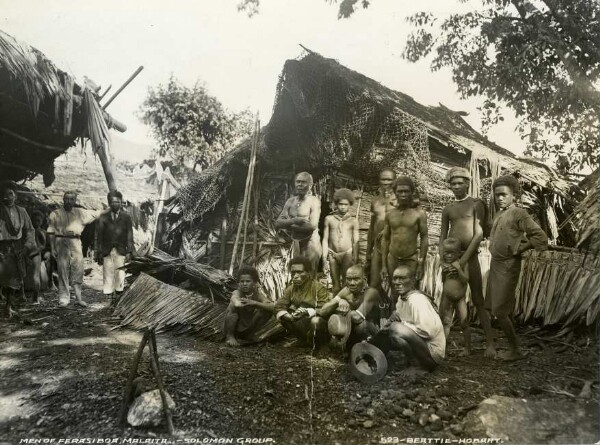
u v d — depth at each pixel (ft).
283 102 18.45
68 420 8.73
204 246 23.03
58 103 18.71
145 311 15.05
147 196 27.86
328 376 10.53
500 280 11.15
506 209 11.37
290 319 12.24
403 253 12.76
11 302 16.11
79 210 18.34
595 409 8.88
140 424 8.49
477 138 17.42
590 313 12.07
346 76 16.57
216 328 13.44
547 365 10.94
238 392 9.71
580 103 16.30
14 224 16.48
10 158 20.94
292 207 15.51
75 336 13.65
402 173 16.22
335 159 17.48
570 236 16.40
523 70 16.43
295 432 8.48
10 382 10.17
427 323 10.45
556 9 16.21
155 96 20.45
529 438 8.16
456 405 9.15
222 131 21.09
